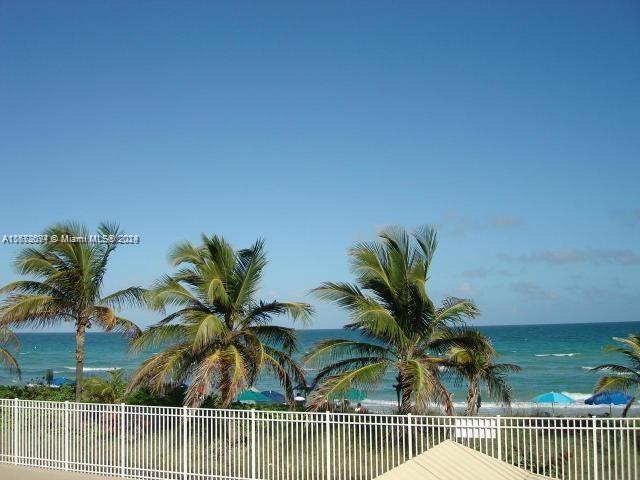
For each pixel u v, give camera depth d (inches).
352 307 690.2
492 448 513.3
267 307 770.2
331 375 703.1
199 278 778.2
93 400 916.6
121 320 826.2
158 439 605.9
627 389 781.3
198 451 589.0
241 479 567.2
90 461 631.8
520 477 321.1
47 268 815.1
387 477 299.4
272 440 561.0
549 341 4340.6
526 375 2566.4
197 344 694.5
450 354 706.8
